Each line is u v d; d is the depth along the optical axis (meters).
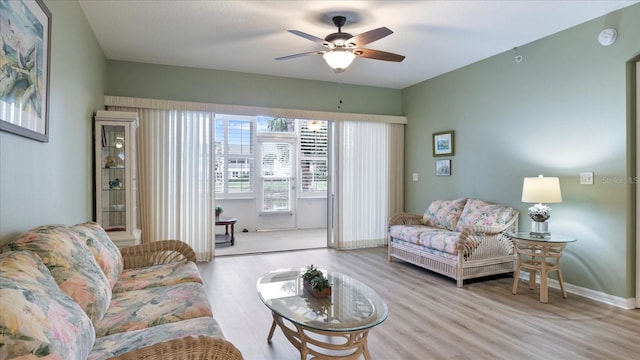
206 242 4.87
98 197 3.53
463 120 4.91
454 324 2.81
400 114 6.15
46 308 1.12
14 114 1.68
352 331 1.84
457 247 3.74
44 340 0.99
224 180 7.54
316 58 4.51
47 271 1.41
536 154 3.94
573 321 2.88
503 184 4.34
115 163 3.64
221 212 6.70
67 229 1.96
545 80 3.84
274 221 7.95
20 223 1.81
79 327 1.22
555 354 2.36
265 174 7.87
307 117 5.41
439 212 4.75
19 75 1.73
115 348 1.47
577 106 3.54
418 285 3.81
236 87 5.05
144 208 4.56
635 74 3.19
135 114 3.64
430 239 4.10
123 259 2.63
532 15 3.31
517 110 4.15
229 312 3.05
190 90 4.84
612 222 3.28
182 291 2.15
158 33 3.70
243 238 6.80
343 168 5.69
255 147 7.75
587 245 3.46
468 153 4.84
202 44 4.02
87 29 3.36
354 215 5.76
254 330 2.71
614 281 3.26
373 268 4.50
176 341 1.26
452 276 3.83
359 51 3.29
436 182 5.40
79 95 3.03
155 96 4.70
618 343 2.51
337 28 3.56
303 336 2.03
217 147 7.49
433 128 5.45
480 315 2.99
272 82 5.26
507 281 3.97
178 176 4.71
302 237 6.93
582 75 3.50
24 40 1.78
